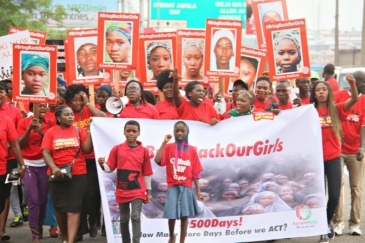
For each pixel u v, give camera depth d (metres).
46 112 10.01
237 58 10.82
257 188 9.23
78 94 9.70
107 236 8.89
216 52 10.82
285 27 10.62
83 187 9.05
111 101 9.23
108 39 10.91
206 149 9.20
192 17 40.22
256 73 12.91
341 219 10.10
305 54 10.60
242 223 9.20
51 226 10.24
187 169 8.58
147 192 8.61
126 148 8.50
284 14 13.72
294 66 10.66
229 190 9.22
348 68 24.52
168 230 9.06
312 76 14.18
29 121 9.94
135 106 9.53
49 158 8.90
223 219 9.19
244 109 9.39
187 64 11.57
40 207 9.79
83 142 9.03
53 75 9.68
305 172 9.24
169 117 9.80
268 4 13.71
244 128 9.25
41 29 38.00
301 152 9.23
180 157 8.58
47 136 8.99
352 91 9.67
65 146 8.93
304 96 10.92
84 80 12.05
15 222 11.02
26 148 9.67
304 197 9.24
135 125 8.51
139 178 8.50
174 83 9.28
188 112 9.49
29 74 9.66
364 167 10.29
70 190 8.98
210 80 11.37
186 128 8.64
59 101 10.49
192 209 8.63
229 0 40.22
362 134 9.94
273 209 9.23
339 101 10.53
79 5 43.81
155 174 9.08
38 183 9.70
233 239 9.17
